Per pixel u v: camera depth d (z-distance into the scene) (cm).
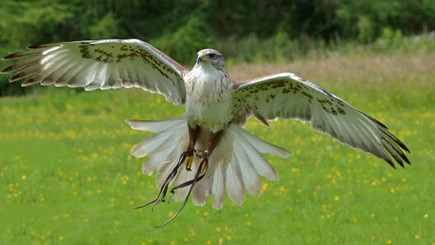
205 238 1338
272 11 5122
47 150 2069
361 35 4681
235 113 958
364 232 1345
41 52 968
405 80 2833
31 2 4241
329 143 2022
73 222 1431
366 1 4806
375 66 3025
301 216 1438
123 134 2361
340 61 3244
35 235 1357
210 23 4919
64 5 4278
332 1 4894
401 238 1307
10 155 2011
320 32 5062
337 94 2777
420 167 1752
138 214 1473
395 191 1577
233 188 952
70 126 2602
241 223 1412
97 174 1761
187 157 930
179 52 4394
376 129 918
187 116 925
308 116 954
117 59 977
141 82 991
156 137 954
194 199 956
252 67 3488
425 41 3834
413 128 2247
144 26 4609
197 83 903
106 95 3319
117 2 4466
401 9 4859
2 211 1496
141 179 1712
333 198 1537
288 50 4297
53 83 988
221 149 952
